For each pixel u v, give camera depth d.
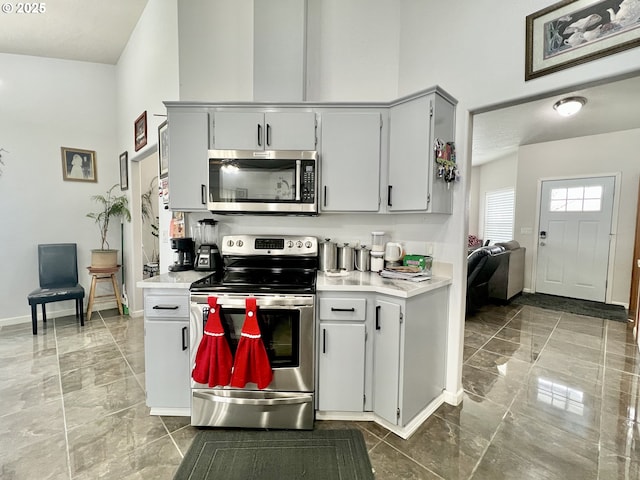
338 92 2.47
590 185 4.55
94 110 4.07
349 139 2.11
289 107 2.12
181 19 2.38
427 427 1.86
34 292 3.40
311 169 2.06
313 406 1.83
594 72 1.53
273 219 2.49
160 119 2.79
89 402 2.11
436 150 1.88
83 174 4.03
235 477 1.48
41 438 1.75
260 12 2.31
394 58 2.42
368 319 1.86
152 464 1.57
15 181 3.64
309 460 1.59
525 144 5.10
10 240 3.64
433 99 1.85
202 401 1.81
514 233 5.34
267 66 2.32
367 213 2.22
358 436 1.77
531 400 2.14
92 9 3.03
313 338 1.80
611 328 3.50
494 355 2.82
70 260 3.77
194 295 1.78
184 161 2.15
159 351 1.91
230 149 2.12
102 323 3.71
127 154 3.81
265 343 1.80
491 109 1.97
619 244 4.35
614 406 2.06
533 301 4.62
